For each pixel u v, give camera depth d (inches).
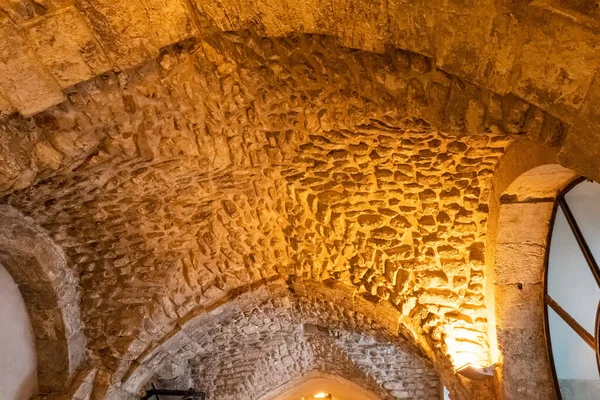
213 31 94.1
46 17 84.3
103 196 131.5
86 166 116.7
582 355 115.6
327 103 106.1
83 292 158.2
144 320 161.8
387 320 152.3
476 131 85.7
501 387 129.1
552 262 122.5
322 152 122.1
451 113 85.4
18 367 148.3
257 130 118.4
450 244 134.7
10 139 100.3
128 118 108.8
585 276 113.0
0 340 141.8
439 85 83.7
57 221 139.5
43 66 89.5
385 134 111.5
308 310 179.8
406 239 138.1
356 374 250.2
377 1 74.5
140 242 149.9
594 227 106.9
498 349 129.0
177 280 159.2
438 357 146.3
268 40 93.3
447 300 139.9
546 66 65.5
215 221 147.1
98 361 162.1
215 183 133.7
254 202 141.3
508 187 113.3
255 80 104.2
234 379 246.4
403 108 93.7
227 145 121.5
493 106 79.0
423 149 115.2
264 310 185.9
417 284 141.5
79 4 84.4
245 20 87.1
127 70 99.3
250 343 226.5
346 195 134.2
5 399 143.0
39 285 147.3
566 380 123.1
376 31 78.5
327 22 81.2
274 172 131.6
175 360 207.9
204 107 111.3
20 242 136.2
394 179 125.9
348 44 83.0
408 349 166.4
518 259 124.5
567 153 70.5
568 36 61.6
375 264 144.2
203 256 156.4
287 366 250.4
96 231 144.6
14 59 87.0
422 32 74.0
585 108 64.7
